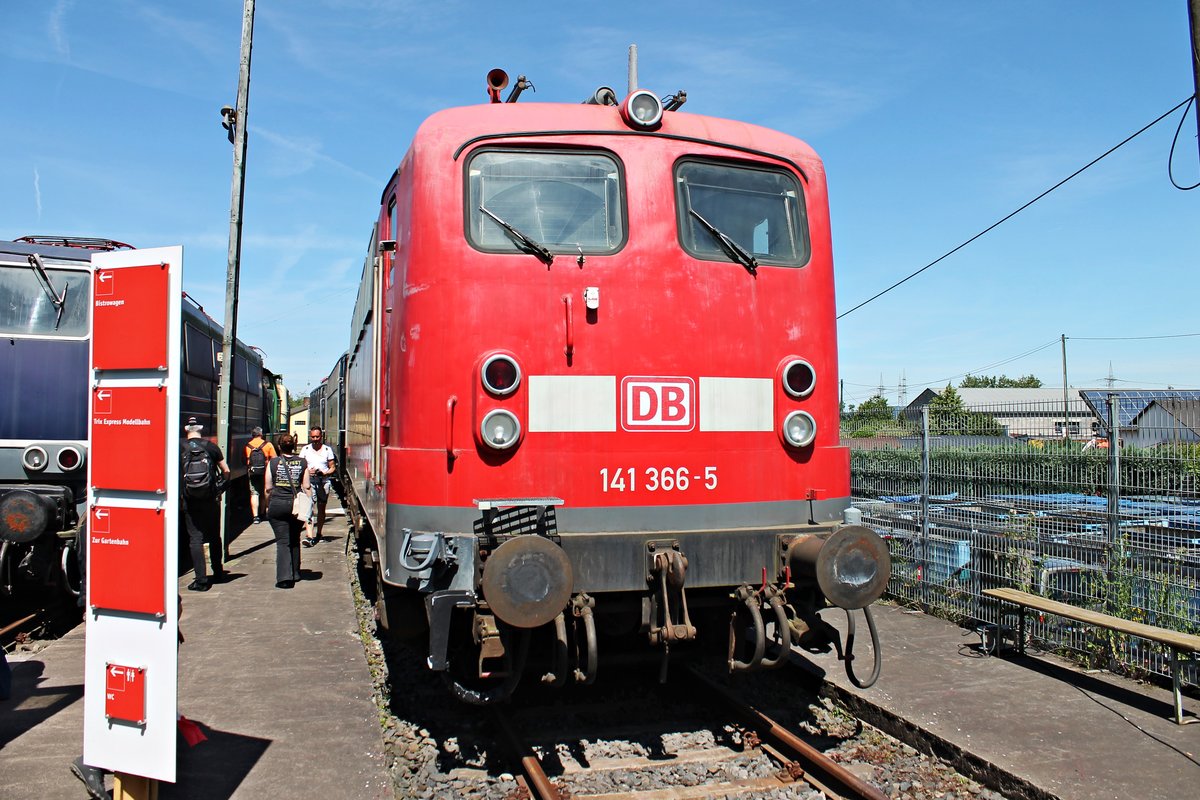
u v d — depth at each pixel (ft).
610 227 16.62
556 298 16.01
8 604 28.73
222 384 40.47
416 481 15.56
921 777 15.43
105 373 12.98
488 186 16.30
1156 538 20.70
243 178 41.06
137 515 12.63
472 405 15.52
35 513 25.13
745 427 16.80
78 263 28.43
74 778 14.65
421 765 15.74
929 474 28.43
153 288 12.57
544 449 15.66
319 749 16.20
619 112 17.12
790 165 18.07
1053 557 23.03
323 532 51.13
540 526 15.19
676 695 19.81
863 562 15.23
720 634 19.66
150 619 12.53
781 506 16.97
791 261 17.83
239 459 53.21
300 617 27.45
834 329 18.20
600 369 16.01
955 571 26.32
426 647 18.83
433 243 15.88
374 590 32.83
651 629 15.39
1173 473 20.35
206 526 32.35
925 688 19.21
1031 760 15.23
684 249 16.80
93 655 12.94
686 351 16.47
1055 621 22.50
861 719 18.49
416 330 15.94
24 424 27.37
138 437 12.61
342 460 60.13
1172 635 17.51
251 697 19.21
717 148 17.39
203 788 14.46
